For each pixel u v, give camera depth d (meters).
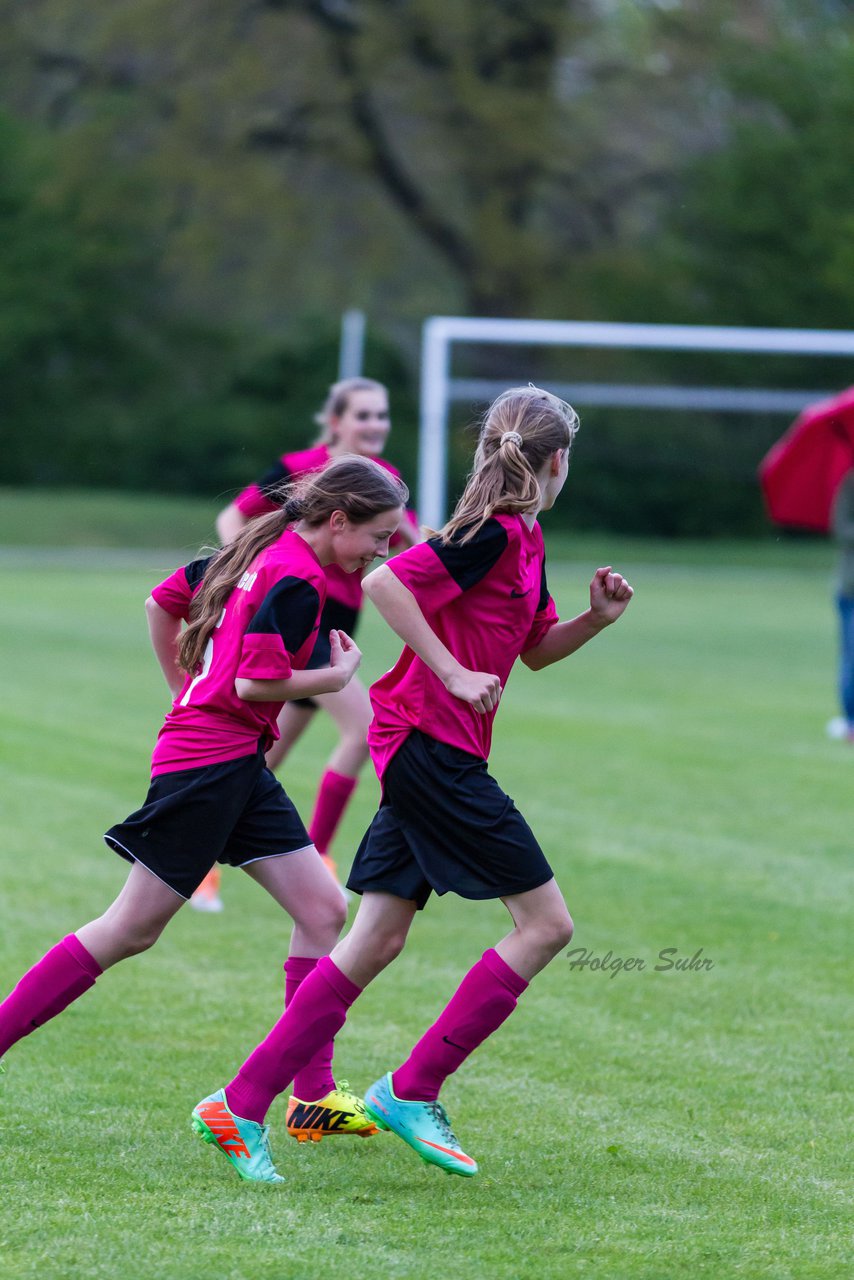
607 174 131.62
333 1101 13.92
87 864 24.17
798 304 127.19
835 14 136.88
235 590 13.38
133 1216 11.69
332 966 13.10
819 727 40.84
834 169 125.12
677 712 43.38
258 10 118.69
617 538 130.62
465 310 137.00
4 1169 12.60
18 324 134.75
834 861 25.73
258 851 13.86
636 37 127.31
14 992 13.27
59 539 112.94
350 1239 11.38
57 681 45.56
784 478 40.78
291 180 125.81
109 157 127.75
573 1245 11.41
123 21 115.38
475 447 13.86
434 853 12.98
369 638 59.53
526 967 12.92
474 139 120.81
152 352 145.50
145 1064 15.55
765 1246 11.50
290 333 143.88
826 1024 17.61
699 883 24.12
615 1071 15.89
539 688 48.44
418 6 114.81
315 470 13.59
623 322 130.62
